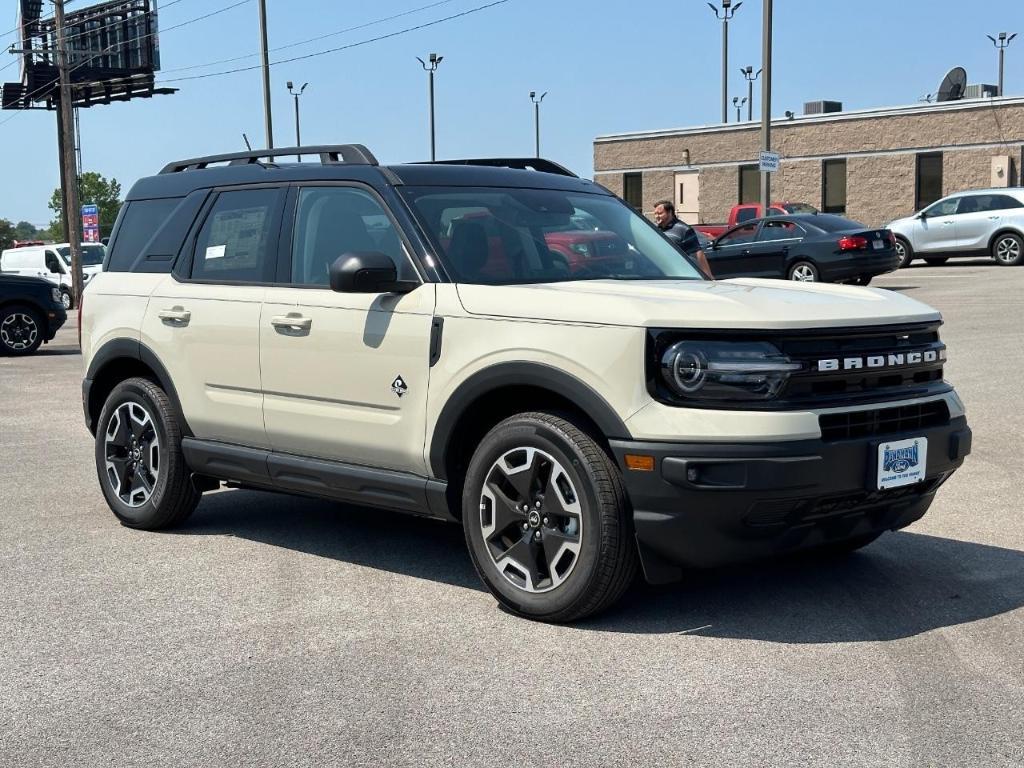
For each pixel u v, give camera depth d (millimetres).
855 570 5438
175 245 6426
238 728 3754
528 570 4781
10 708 3967
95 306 6746
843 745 3533
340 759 3508
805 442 4371
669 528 4410
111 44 52844
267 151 6285
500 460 4840
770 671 4164
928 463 4730
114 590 5328
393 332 5184
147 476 6457
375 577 5488
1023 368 11500
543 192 5883
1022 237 26156
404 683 4117
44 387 13508
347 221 5590
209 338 6012
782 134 38688
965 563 5520
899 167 36438
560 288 4945
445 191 5559
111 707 3955
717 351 4387
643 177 42281
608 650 4414
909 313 4863
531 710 3850
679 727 3688
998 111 34312
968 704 3838
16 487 7703
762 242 21312
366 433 5324
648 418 4410
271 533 6398
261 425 5797
